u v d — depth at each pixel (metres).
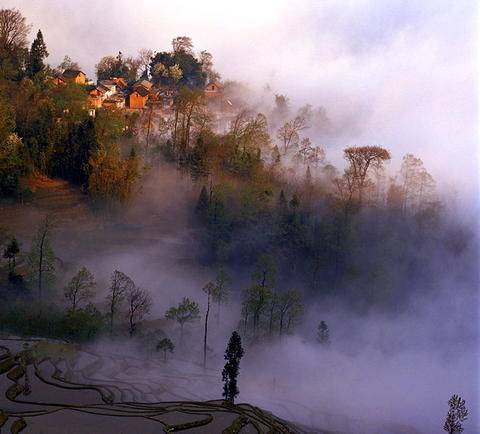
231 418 102.88
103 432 90.62
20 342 121.19
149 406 103.62
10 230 170.25
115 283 138.38
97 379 114.88
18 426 88.06
